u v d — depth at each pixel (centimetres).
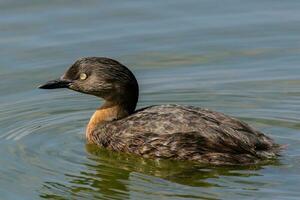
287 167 1323
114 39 1927
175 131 1387
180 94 1720
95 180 1344
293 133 1496
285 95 1688
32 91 1742
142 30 1966
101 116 1501
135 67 1838
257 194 1243
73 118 1623
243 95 1702
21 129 1563
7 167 1391
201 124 1380
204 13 2031
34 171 1377
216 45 1916
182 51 1897
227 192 1256
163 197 1256
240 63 1845
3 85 1762
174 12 2038
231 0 2094
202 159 1366
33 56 1859
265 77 1780
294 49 1888
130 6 2061
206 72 1816
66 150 1466
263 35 1945
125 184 1323
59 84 1511
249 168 1334
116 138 1447
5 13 2020
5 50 1881
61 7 2053
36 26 1970
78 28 1966
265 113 1609
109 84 1488
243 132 1370
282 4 2073
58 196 1290
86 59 1507
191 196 1251
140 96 1717
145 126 1418
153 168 1388
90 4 2069
